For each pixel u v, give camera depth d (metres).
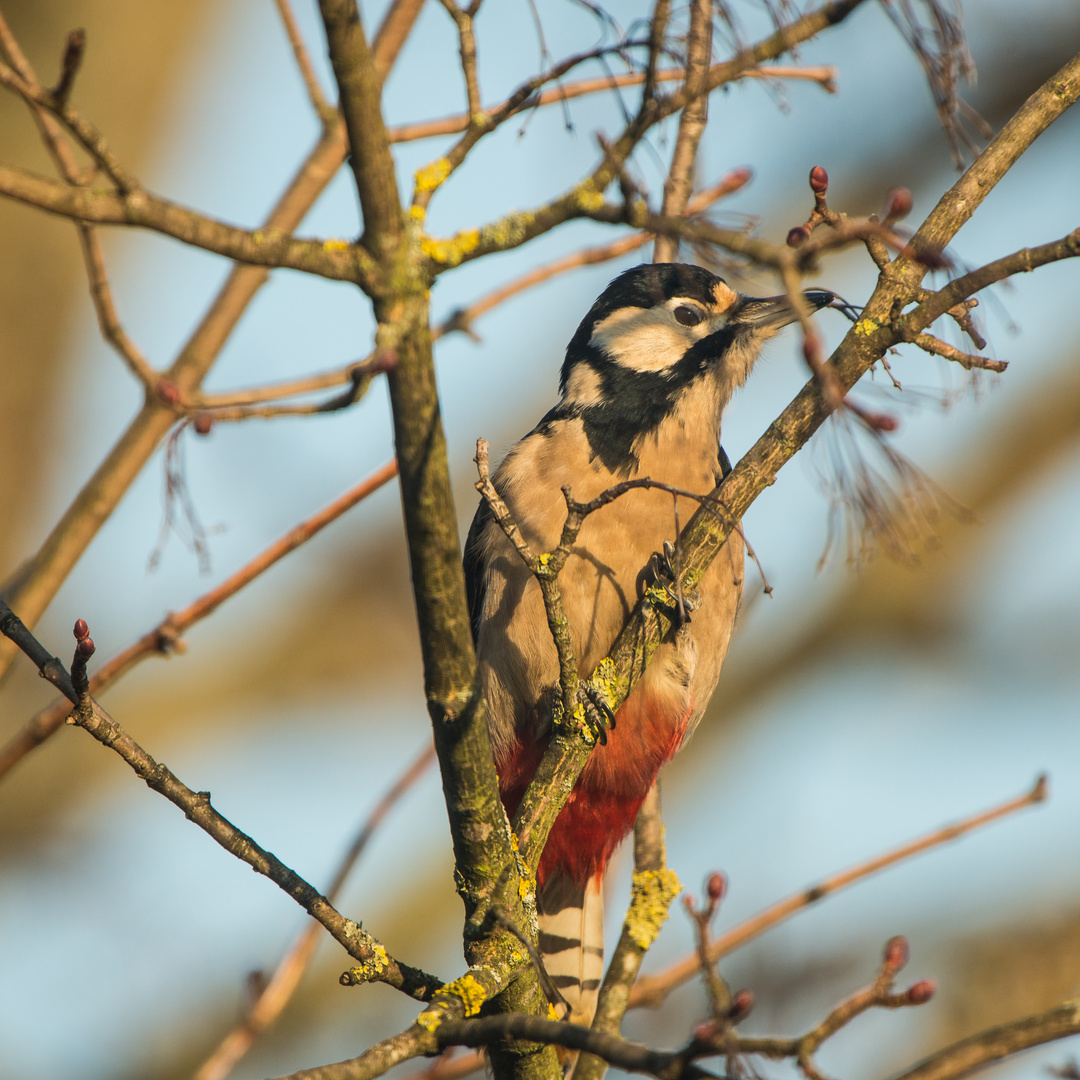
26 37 14.89
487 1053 6.96
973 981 13.98
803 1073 4.96
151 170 15.51
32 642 6.21
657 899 8.33
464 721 6.44
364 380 5.55
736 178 10.37
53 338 14.88
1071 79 7.24
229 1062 8.80
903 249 5.44
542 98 8.14
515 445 10.48
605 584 9.53
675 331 10.48
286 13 9.98
